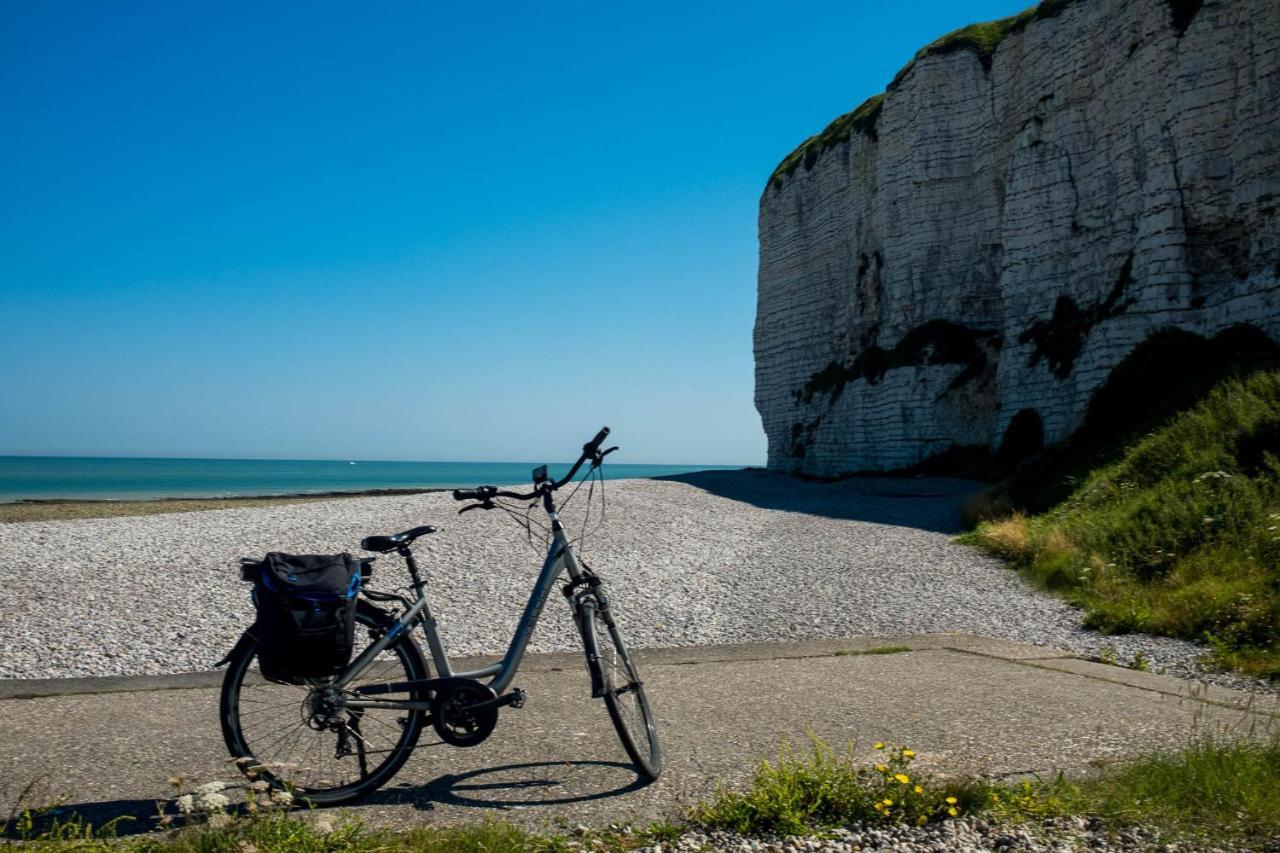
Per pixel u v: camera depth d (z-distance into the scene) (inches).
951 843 146.4
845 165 1835.6
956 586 475.8
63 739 204.8
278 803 150.9
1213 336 863.1
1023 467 971.9
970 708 236.2
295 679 158.7
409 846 139.7
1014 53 1400.1
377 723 172.6
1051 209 1234.6
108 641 331.0
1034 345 1232.8
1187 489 523.2
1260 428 558.9
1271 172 871.1
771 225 2095.2
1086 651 332.5
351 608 157.1
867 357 1615.4
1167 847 144.6
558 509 189.8
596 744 202.2
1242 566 400.2
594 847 142.2
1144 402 884.0
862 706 238.8
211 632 346.6
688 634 364.8
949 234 1498.5
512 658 177.0
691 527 761.0
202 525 739.4
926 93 1517.0
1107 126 1147.3
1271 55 884.6
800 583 490.0
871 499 1059.9
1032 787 169.5
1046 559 510.0
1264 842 145.6
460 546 581.9
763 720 224.8
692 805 162.7
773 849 143.3
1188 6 999.6
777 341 2046.0
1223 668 299.0
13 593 422.0
